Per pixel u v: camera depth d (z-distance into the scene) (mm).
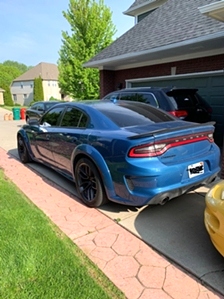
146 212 3121
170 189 2580
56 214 3111
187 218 2951
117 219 2961
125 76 9984
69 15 17375
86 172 3322
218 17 3969
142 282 1945
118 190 2803
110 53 9359
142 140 2512
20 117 18109
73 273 2008
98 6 17203
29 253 2229
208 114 5996
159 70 8484
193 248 2369
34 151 5023
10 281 1903
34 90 40125
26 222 2807
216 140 7020
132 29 10148
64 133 3701
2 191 3797
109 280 1959
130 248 2389
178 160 2678
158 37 7688
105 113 3354
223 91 6695
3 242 2389
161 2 10922
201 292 1844
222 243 1925
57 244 2396
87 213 3135
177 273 2045
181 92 5656
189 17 7531
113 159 2771
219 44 6168
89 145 3137
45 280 1923
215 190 2271
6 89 43625
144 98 5750
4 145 7918
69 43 17750
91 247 2406
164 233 2637
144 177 2490
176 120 3473
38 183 4258
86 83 17891
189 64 7441
